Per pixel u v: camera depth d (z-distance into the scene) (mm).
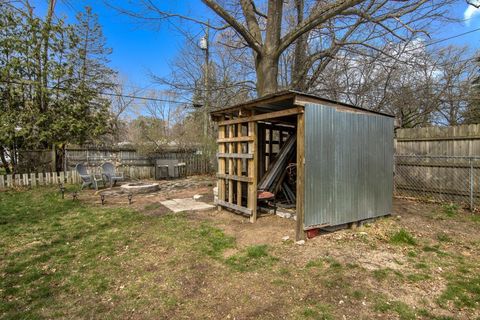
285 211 5332
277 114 4402
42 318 2258
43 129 10008
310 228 4020
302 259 3381
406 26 6176
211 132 14031
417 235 4258
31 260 3432
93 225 4988
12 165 10312
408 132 7129
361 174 4762
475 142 5922
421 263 3248
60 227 4863
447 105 13672
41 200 7215
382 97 10961
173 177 12672
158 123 15930
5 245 3957
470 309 2334
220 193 6066
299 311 2326
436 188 6531
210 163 14117
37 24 9867
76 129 10430
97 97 12023
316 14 5953
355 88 10469
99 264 3324
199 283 2846
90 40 12930
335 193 4348
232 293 2639
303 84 8805
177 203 6996
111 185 9523
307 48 9633
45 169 11039
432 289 2660
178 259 3453
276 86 6953
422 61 9367
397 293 2594
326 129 4215
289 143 6355
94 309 2398
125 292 2678
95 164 11797
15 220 5316
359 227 4715
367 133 4871
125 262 3383
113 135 14469
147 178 12680
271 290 2676
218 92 11125
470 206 5656
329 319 2209
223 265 3270
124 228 4797
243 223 5027
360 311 2316
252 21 7234
